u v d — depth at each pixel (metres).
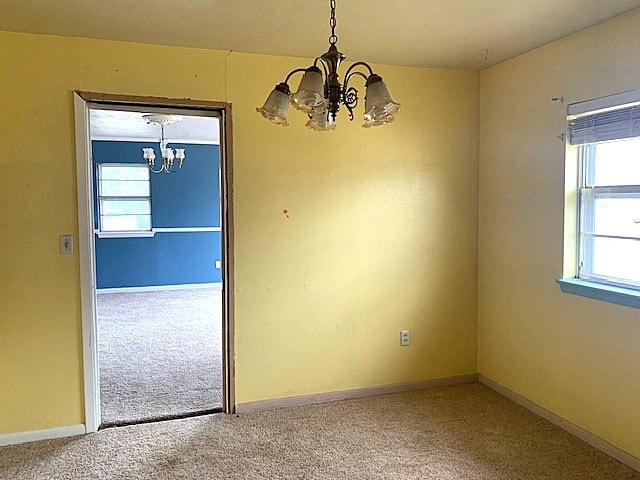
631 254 2.80
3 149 2.90
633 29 2.60
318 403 3.57
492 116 3.69
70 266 3.05
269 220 3.42
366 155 3.60
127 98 3.09
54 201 3.00
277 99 1.94
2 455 2.83
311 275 3.54
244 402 3.43
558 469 2.66
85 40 3.00
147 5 2.49
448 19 2.70
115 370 4.27
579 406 3.01
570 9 2.56
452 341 3.91
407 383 3.82
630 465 2.68
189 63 3.20
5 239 2.93
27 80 2.92
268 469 2.66
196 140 8.24
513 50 3.27
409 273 3.77
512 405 3.50
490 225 3.76
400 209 3.71
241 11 2.57
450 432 3.09
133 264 8.18
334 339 3.62
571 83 2.99
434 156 3.76
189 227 8.44
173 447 2.91
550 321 3.22
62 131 2.99
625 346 2.70
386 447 2.89
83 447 2.92
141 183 8.22
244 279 3.39
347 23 2.75
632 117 2.65
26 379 3.00
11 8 2.52
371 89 1.89
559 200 3.11
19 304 2.97
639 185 2.72
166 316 6.41
